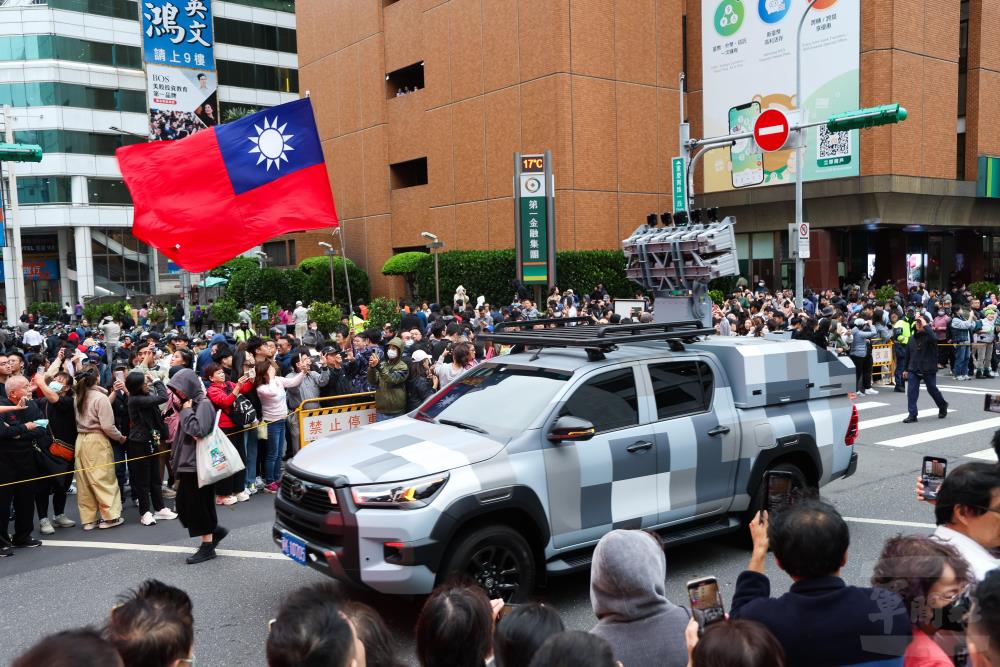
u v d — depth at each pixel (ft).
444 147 114.01
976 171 105.50
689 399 20.85
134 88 175.83
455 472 16.84
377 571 16.12
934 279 123.44
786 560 8.50
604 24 99.71
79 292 171.32
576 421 17.53
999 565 9.21
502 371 20.99
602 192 100.58
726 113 106.32
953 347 58.70
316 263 120.67
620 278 98.02
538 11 98.07
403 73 125.08
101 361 39.65
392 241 126.62
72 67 167.43
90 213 170.81
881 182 93.56
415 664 15.88
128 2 174.29
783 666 6.75
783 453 22.16
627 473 19.21
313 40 138.41
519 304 73.05
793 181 100.53
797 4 97.55
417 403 30.81
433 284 105.91
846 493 28.30
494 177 106.32
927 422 41.73
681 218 30.81
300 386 32.73
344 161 133.90
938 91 98.12
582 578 20.92
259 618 18.49
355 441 19.08
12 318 86.84
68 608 19.54
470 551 16.78
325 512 16.97
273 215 30.19
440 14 112.47
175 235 29.63
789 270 107.14
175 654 7.50
